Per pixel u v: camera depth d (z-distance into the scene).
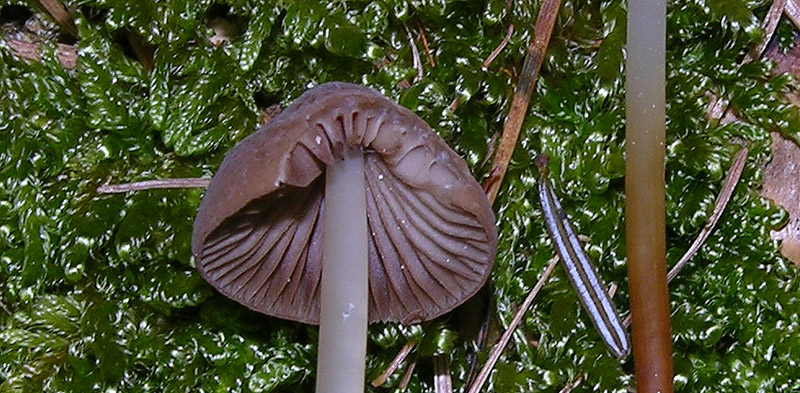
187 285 0.20
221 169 0.18
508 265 0.20
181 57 0.20
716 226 0.21
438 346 0.20
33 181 0.20
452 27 0.20
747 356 0.20
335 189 0.19
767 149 0.20
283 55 0.20
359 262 0.19
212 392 0.20
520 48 0.20
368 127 0.18
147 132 0.20
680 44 0.21
